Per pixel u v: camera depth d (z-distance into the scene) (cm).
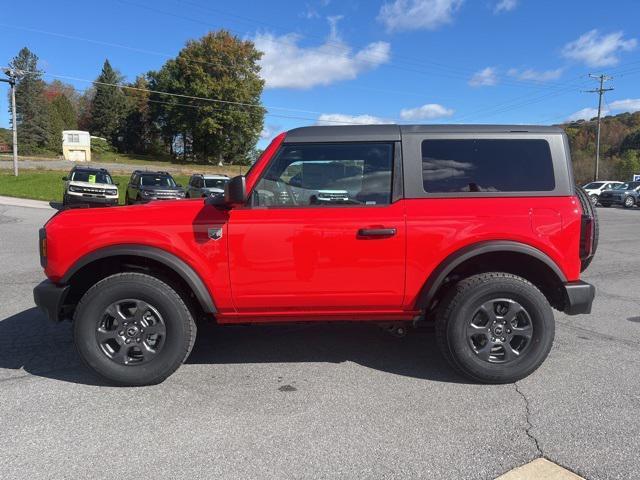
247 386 392
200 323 557
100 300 382
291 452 297
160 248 384
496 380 391
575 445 304
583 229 398
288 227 384
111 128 9512
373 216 386
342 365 437
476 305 387
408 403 361
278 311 401
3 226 1473
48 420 337
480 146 400
